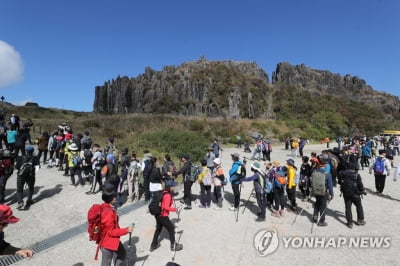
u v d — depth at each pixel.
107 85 75.56
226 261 5.19
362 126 62.88
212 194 10.16
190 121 34.53
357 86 104.12
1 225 2.72
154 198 5.57
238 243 5.97
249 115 60.03
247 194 10.15
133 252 5.50
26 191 9.21
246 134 35.62
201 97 64.88
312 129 48.97
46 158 14.38
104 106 73.81
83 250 5.55
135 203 8.77
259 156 19.34
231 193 10.33
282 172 7.87
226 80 70.50
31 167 7.79
